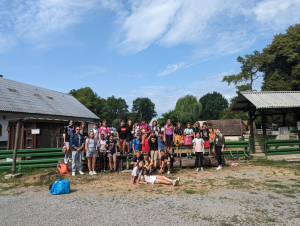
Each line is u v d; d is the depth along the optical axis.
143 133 9.90
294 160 12.21
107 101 81.19
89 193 6.52
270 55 35.59
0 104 16.97
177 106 47.09
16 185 7.68
